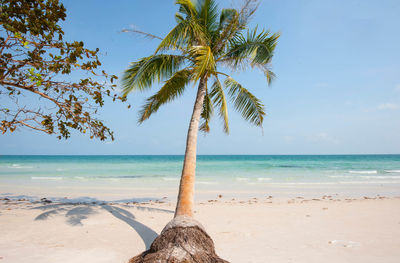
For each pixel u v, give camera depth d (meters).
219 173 26.92
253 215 7.72
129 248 4.72
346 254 4.62
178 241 3.98
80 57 4.49
